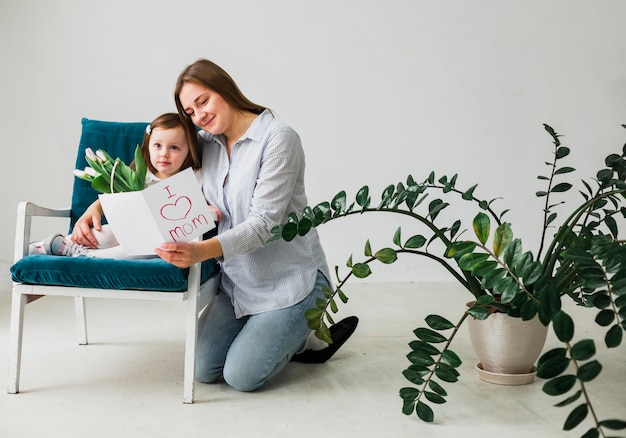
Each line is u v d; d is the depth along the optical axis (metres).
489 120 3.98
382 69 3.89
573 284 1.98
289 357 2.06
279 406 1.84
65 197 3.87
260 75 3.84
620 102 4.06
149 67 3.80
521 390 1.96
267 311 1.97
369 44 3.88
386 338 2.62
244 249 1.86
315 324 1.90
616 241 1.72
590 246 1.89
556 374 1.29
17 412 1.76
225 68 3.82
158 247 1.76
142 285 1.80
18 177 3.86
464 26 3.92
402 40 3.89
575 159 4.06
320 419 1.74
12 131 3.83
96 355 2.31
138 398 1.89
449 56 3.92
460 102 3.95
